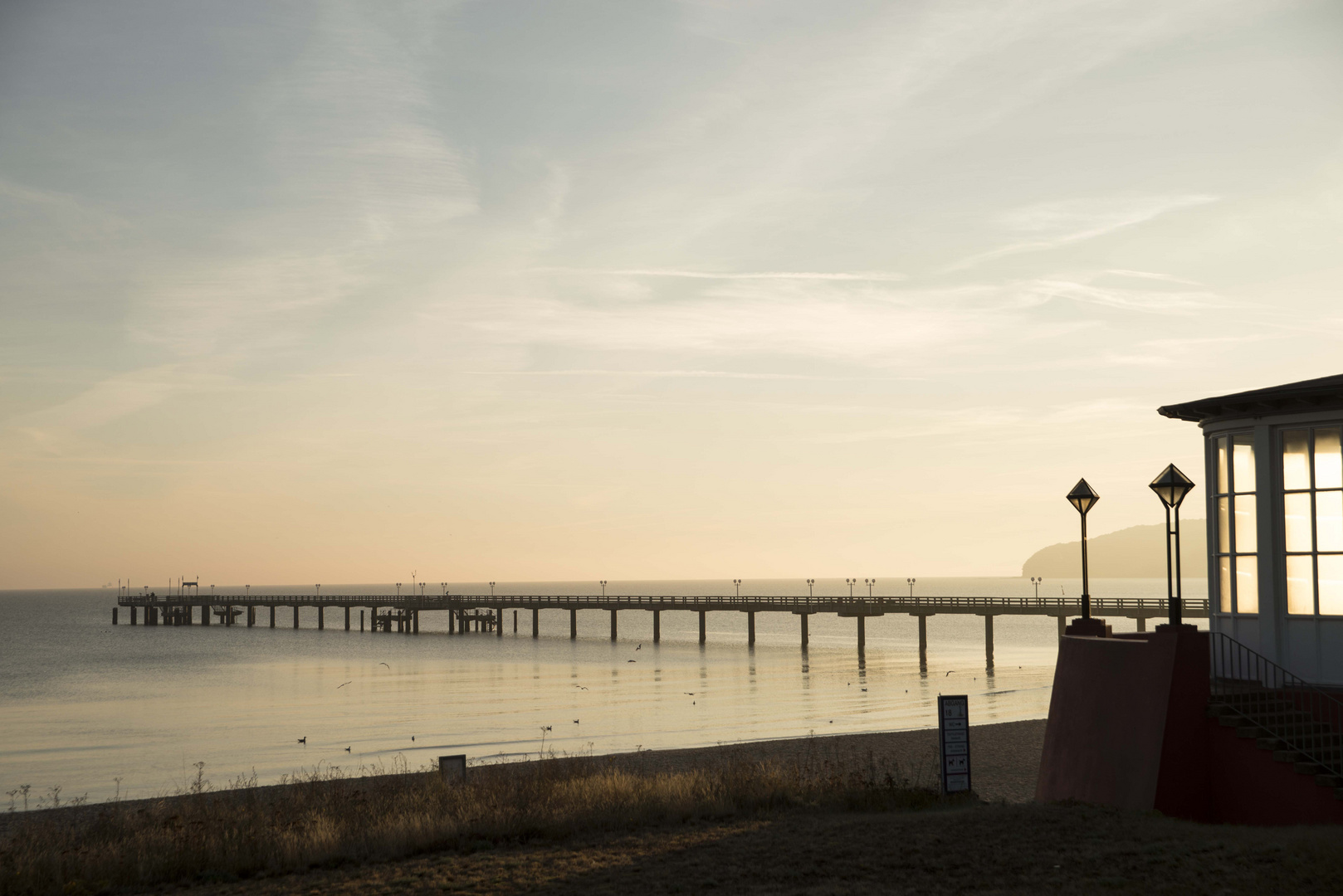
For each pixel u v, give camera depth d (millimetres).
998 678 64062
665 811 14984
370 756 36062
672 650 91312
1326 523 15148
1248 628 15984
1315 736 13992
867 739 32938
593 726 42594
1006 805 14922
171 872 12258
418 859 12555
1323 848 10844
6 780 32625
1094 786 15180
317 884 11531
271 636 119938
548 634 126625
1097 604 72062
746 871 11352
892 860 11539
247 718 47812
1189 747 14250
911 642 109938
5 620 181125
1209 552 16891
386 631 123875
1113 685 15242
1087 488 17031
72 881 11812
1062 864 11070
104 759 36562
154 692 60594
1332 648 14969
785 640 108750
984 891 10219
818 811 15281
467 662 79688
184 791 29297
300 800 17266
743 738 38375
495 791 16781
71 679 69438
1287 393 15180
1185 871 10516
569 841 13305
